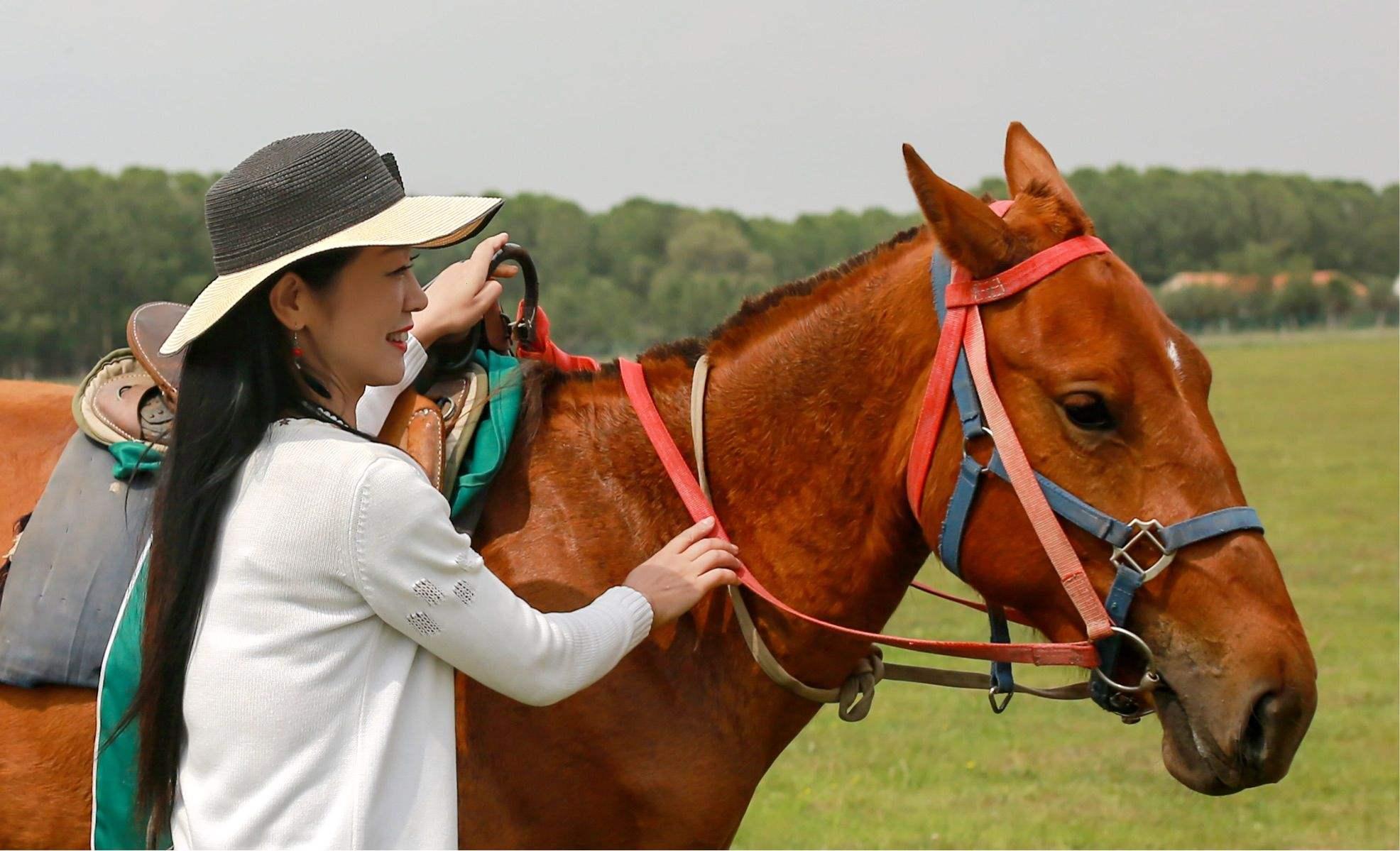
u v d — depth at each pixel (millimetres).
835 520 2830
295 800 2104
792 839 5590
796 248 71688
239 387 2129
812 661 2873
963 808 6039
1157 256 82000
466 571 2182
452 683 2295
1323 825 5805
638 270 65062
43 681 2699
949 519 2680
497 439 2818
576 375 3020
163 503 2133
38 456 2984
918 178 2594
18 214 42844
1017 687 2834
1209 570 2502
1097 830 5730
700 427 2895
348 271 2154
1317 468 18500
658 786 2764
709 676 2824
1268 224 85438
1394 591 10758
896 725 7430
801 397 2852
